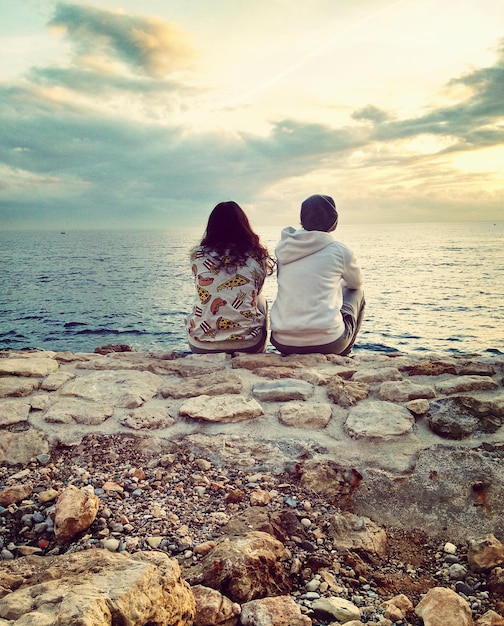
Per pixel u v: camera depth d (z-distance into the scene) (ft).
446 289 178.91
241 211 13.47
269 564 6.40
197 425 10.14
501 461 8.41
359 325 14.61
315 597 6.26
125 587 4.71
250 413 10.28
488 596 6.44
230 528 7.39
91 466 9.08
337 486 8.48
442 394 10.83
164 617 4.82
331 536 7.52
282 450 9.29
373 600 6.35
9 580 5.59
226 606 5.53
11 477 8.73
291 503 8.13
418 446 9.05
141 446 9.55
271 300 142.10
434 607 5.91
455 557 7.17
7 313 120.16
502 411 9.79
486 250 522.06
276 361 12.88
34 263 356.79
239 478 8.74
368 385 11.49
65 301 145.69
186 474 8.86
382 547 7.43
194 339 13.85
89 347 82.89
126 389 11.53
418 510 7.98
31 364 13.09
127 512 7.86
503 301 144.15
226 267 13.34
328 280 12.91
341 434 9.62
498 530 7.48
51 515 7.73
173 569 5.34
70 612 4.21
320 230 13.21
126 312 122.11
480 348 81.05
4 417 10.34
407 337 90.27
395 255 432.66
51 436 9.82
